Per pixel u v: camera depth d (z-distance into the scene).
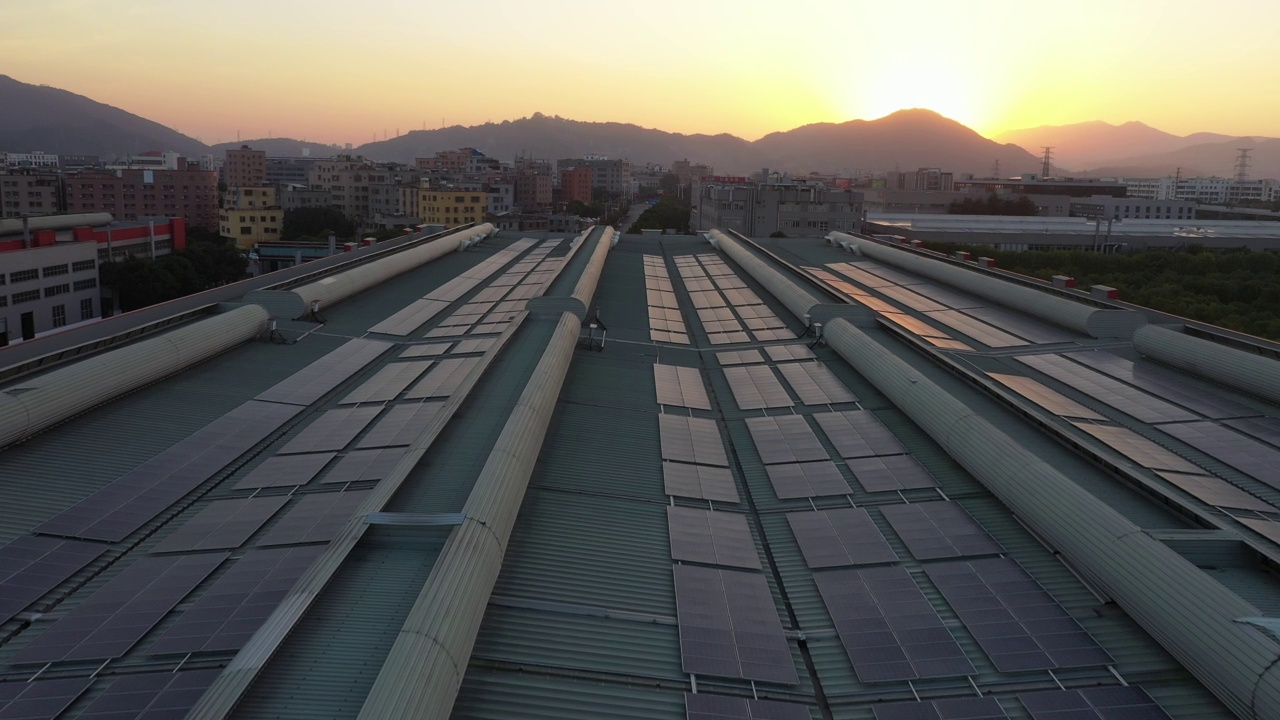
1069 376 41.97
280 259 132.00
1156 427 34.50
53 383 30.72
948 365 39.41
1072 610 20.66
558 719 16.72
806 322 50.34
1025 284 61.06
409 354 45.28
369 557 19.83
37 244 90.06
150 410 33.44
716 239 98.44
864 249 87.75
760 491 28.67
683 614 20.52
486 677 17.59
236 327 43.16
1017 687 18.08
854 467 29.66
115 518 24.31
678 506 26.67
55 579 21.02
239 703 14.92
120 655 17.75
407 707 14.09
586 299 51.53
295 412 34.59
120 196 191.00
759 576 22.83
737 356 46.50
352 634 17.00
